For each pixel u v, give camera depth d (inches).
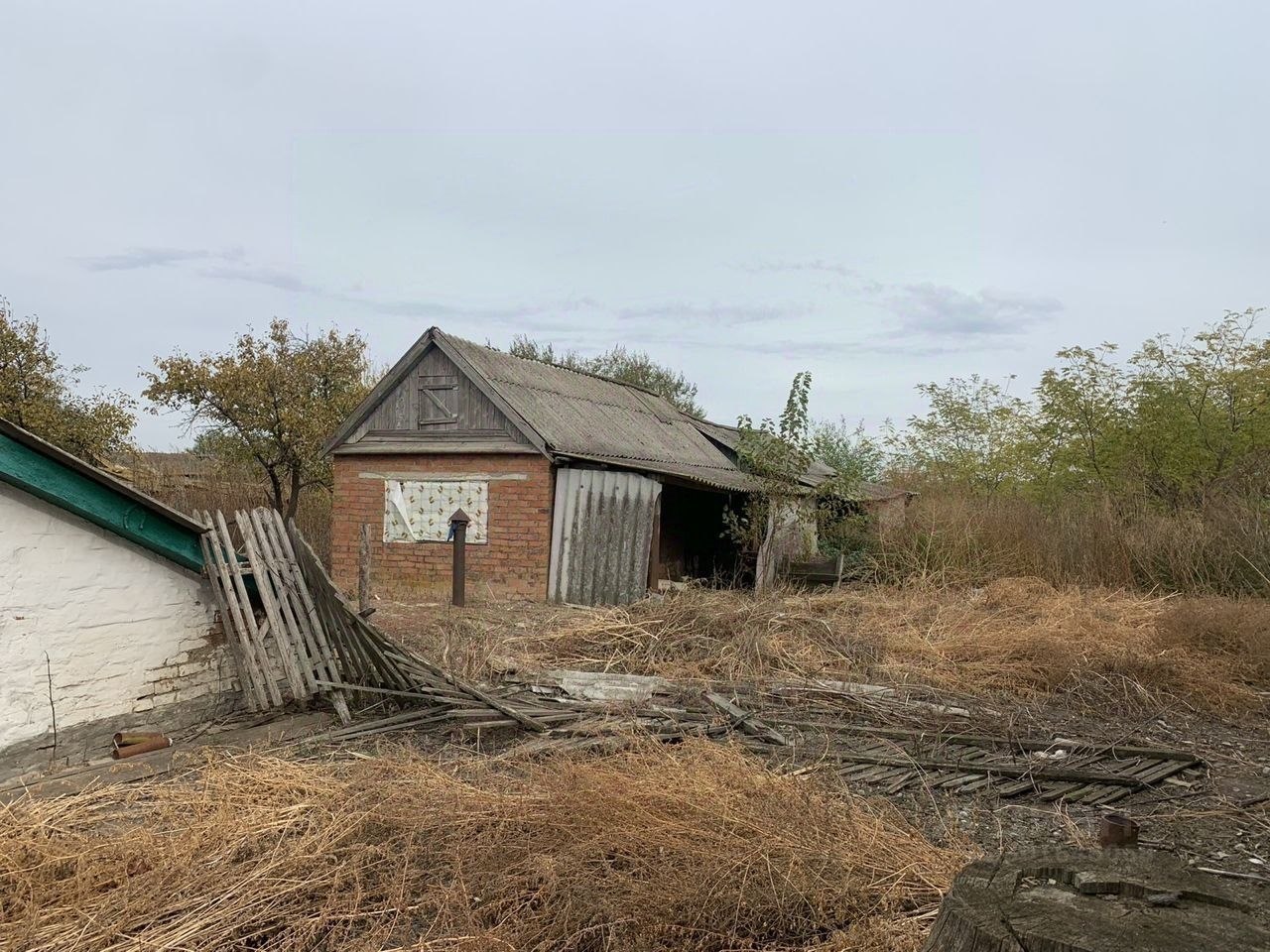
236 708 293.0
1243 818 223.0
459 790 197.2
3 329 739.4
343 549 623.5
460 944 141.2
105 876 161.8
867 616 471.2
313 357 831.1
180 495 714.2
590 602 547.2
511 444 569.3
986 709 322.0
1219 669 362.3
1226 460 729.6
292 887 158.4
